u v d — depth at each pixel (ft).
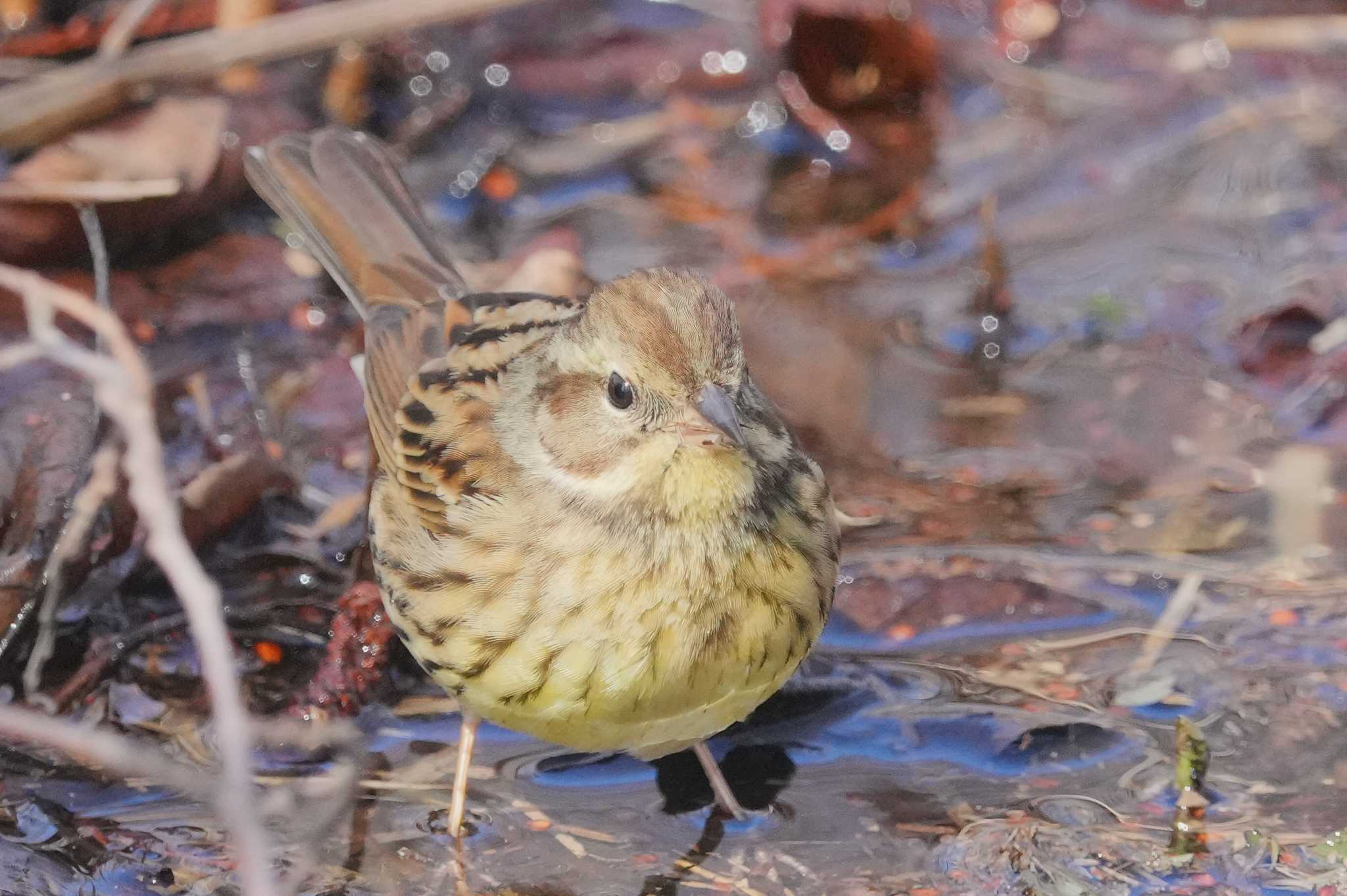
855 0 48.67
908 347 41.50
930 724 31.68
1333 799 29.37
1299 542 35.86
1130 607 34.27
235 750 19.56
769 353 41.11
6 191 41.75
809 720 31.94
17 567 32.89
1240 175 47.55
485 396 30.78
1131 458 38.45
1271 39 52.29
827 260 44.47
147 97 45.21
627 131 49.42
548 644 28.30
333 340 41.88
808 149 49.03
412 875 28.35
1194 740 29.30
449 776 30.83
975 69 51.90
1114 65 52.19
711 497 27.43
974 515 36.76
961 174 47.93
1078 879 27.78
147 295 42.86
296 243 45.24
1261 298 42.93
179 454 37.45
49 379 39.06
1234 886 27.53
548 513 28.50
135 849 28.50
